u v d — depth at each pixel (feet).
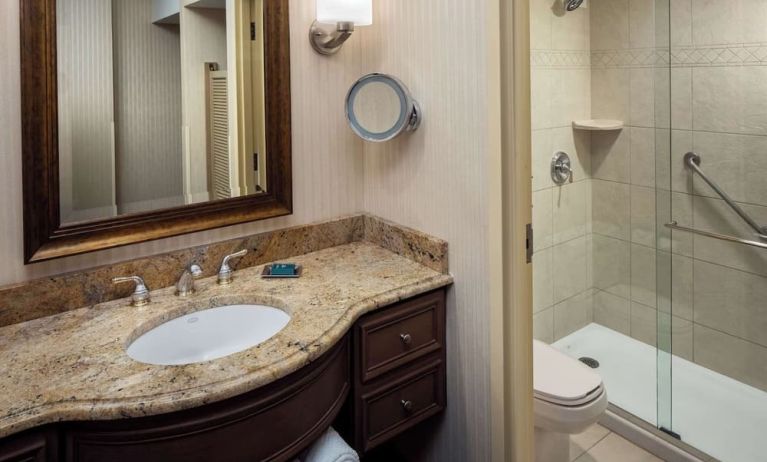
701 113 7.38
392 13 5.21
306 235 5.55
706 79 7.27
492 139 4.35
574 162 8.58
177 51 4.58
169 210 4.67
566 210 8.63
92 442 3.15
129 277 4.31
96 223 4.30
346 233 5.84
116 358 3.53
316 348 3.64
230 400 3.32
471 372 4.90
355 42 5.65
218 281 4.80
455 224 4.85
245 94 4.98
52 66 3.98
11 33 3.84
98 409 3.01
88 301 4.33
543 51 7.84
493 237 4.47
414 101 5.06
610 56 8.29
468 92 4.53
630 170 8.39
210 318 4.48
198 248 4.87
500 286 4.48
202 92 4.75
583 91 8.50
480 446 4.92
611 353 8.66
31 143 3.94
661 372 6.71
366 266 5.18
